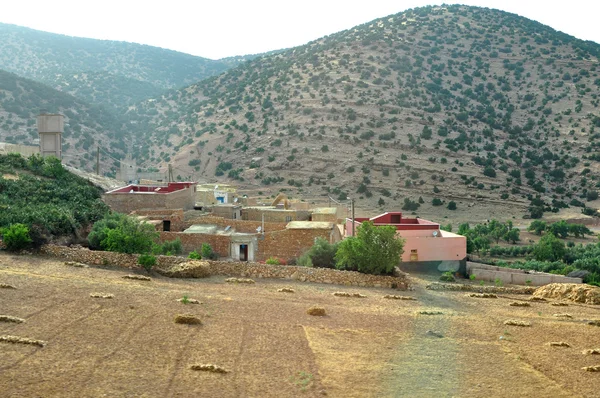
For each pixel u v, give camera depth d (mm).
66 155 125875
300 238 41344
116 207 47031
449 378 17031
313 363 17141
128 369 15344
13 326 17812
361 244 34656
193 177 129125
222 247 40438
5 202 36594
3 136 122750
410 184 119062
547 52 184000
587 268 62438
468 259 67250
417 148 130375
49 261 28766
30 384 13617
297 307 25109
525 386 16828
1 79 145500
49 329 17875
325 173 123250
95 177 62031
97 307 20859
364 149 129500
